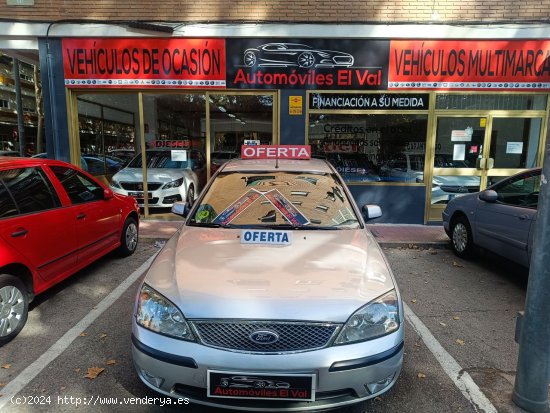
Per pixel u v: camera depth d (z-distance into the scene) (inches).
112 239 213.9
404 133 320.5
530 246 180.9
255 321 89.9
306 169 162.2
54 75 312.0
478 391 112.7
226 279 100.0
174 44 309.6
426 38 306.0
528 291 103.7
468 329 151.3
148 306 97.4
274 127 322.3
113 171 338.3
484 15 301.6
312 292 95.4
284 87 314.5
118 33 304.0
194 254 113.9
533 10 299.6
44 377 116.3
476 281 204.5
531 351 102.7
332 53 310.3
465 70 309.3
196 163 334.0
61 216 164.9
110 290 182.5
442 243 267.9
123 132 331.3
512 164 325.1
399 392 111.8
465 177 326.6
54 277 161.3
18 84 662.5
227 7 303.1
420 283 201.3
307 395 88.4
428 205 327.0
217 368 88.1
